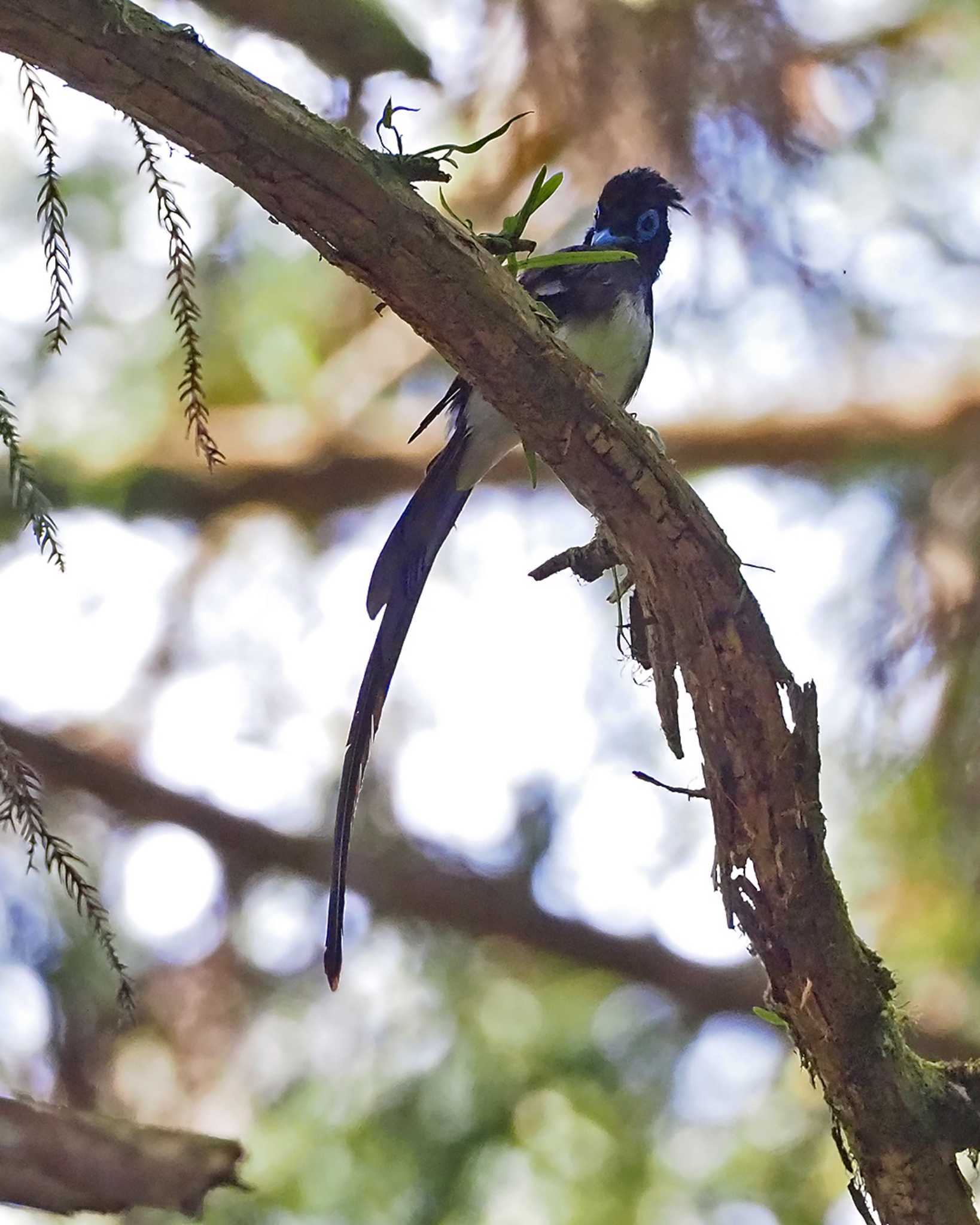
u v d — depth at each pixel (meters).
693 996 9.63
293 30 8.12
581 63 8.64
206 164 4.18
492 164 9.02
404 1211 8.81
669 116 8.74
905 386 10.42
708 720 4.91
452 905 9.85
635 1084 9.43
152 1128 3.52
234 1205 8.55
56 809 10.00
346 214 4.21
